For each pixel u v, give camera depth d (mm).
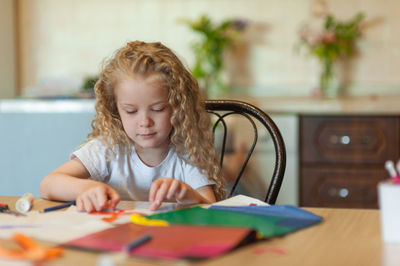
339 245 639
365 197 2812
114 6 3627
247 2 3465
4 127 2395
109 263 509
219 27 3346
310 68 3393
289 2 3406
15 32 3693
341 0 3334
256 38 3455
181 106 1121
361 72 3342
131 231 667
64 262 545
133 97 1045
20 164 2393
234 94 3477
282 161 1226
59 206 890
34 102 2359
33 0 3715
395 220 651
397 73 3299
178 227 674
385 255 595
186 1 3541
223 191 1231
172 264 529
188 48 3551
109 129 1183
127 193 1218
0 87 3559
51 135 2357
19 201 878
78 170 1151
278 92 3434
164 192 876
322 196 2855
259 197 2865
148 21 3596
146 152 1210
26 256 548
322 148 2846
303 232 703
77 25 3676
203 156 1205
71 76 3502
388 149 2785
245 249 609
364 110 2818
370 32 3318
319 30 3354
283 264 554
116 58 1109
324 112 2826
